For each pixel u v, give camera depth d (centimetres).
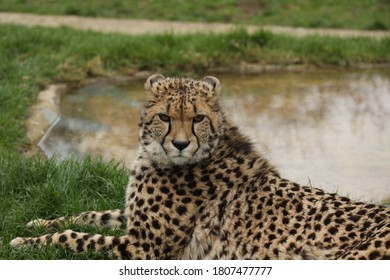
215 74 1664
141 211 735
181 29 2144
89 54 1658
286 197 688
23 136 1218
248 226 691
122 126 1320
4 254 764
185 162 727
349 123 1345
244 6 2441
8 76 1460
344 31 2177
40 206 876
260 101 1469
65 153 1184
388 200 1001
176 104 709
